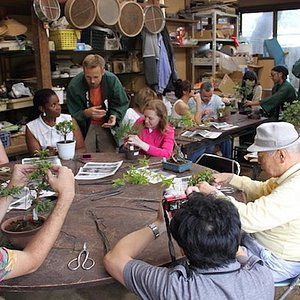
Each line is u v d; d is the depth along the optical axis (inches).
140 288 46.3
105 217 68.7
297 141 63.0
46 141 119.0
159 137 111.3
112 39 189.6
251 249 66.5
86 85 134.0
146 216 68.9
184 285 42.8
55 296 94.7
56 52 171.8
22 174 59.5
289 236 64.6
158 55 201.6
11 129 155.6
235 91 218.4
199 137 149.3
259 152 65.1
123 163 101.3
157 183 86.2
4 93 154.6
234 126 166.9
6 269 44.1
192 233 42.3
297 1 287.0
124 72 203.5
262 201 60.6
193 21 252.8
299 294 92.1
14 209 70.6
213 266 42.9
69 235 61.9
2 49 150.5
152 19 194.1
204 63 258.1
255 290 42.9
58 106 119.1
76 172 94.5
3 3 150.9
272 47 294.8
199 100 176.1
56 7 147.8
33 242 49.1
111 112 136.3
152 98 130.2
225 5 259.8
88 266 53.2
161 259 54.6
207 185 64.2
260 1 301.1
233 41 273.3
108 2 167.3
